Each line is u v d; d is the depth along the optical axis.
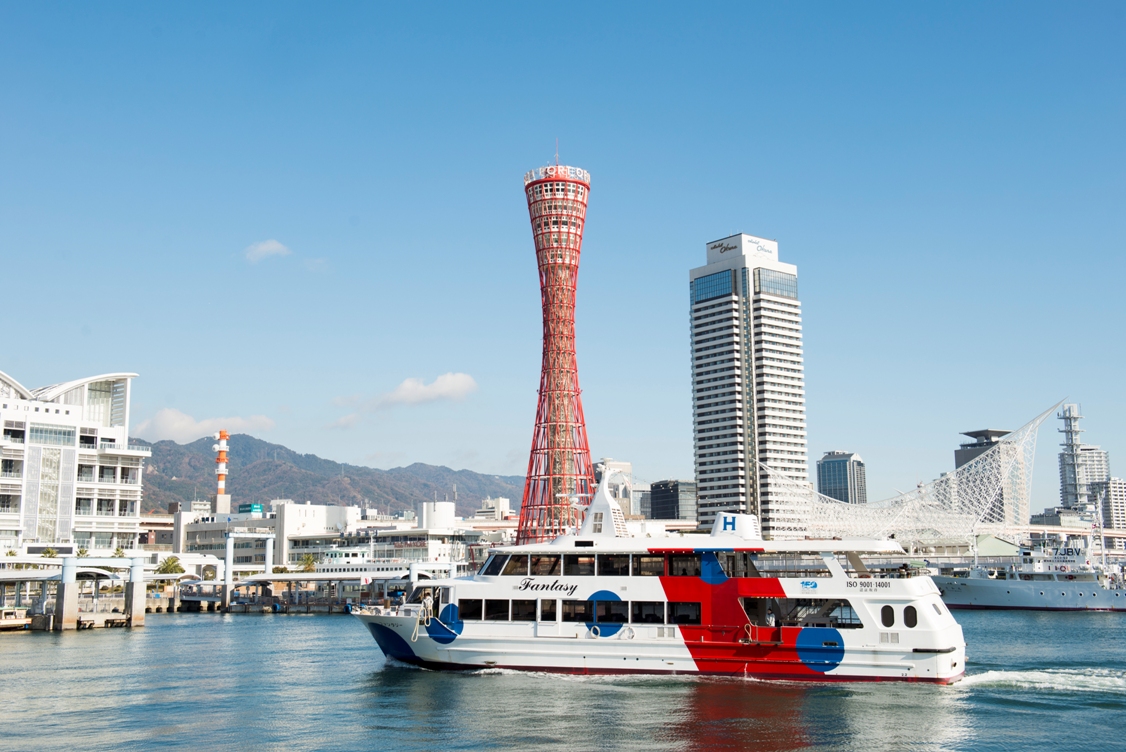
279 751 51.59
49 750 52.50
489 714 57.84
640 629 66.12
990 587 176.75
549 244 192.62
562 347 192.88
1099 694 62.97
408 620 71.31
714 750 50.03
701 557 66.38
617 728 54.00
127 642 113.44
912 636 62.25
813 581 64.31
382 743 52.69
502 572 70.44
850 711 57.09
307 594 198.25
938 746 50.66
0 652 101.38
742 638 64.44
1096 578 175.38
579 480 190.00
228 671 82.81
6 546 189.62
